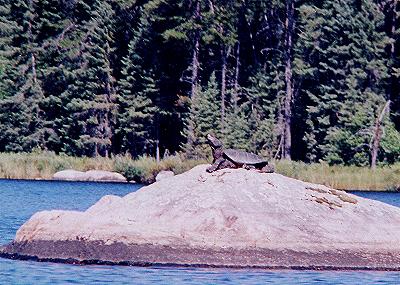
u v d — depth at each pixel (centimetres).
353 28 14625
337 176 11812
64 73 15075
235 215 4653
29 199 8812
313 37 14838
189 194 4844
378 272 4466
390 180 11712
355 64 14662
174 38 14625
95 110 14962
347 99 14325
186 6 14812
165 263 4378
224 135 13788
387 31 15100
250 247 4488
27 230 4703
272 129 14200
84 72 15000
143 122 14800
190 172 5062
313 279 4191
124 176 12438
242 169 5006
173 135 15050
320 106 14525
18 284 3912
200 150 13512
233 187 4853
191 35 14812
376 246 4653
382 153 13975
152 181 12312
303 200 4891
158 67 14800
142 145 14975
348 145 13862
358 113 13975
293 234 4612
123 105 14912
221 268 4369
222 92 14938
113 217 4819
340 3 14838
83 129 15012
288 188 4953
